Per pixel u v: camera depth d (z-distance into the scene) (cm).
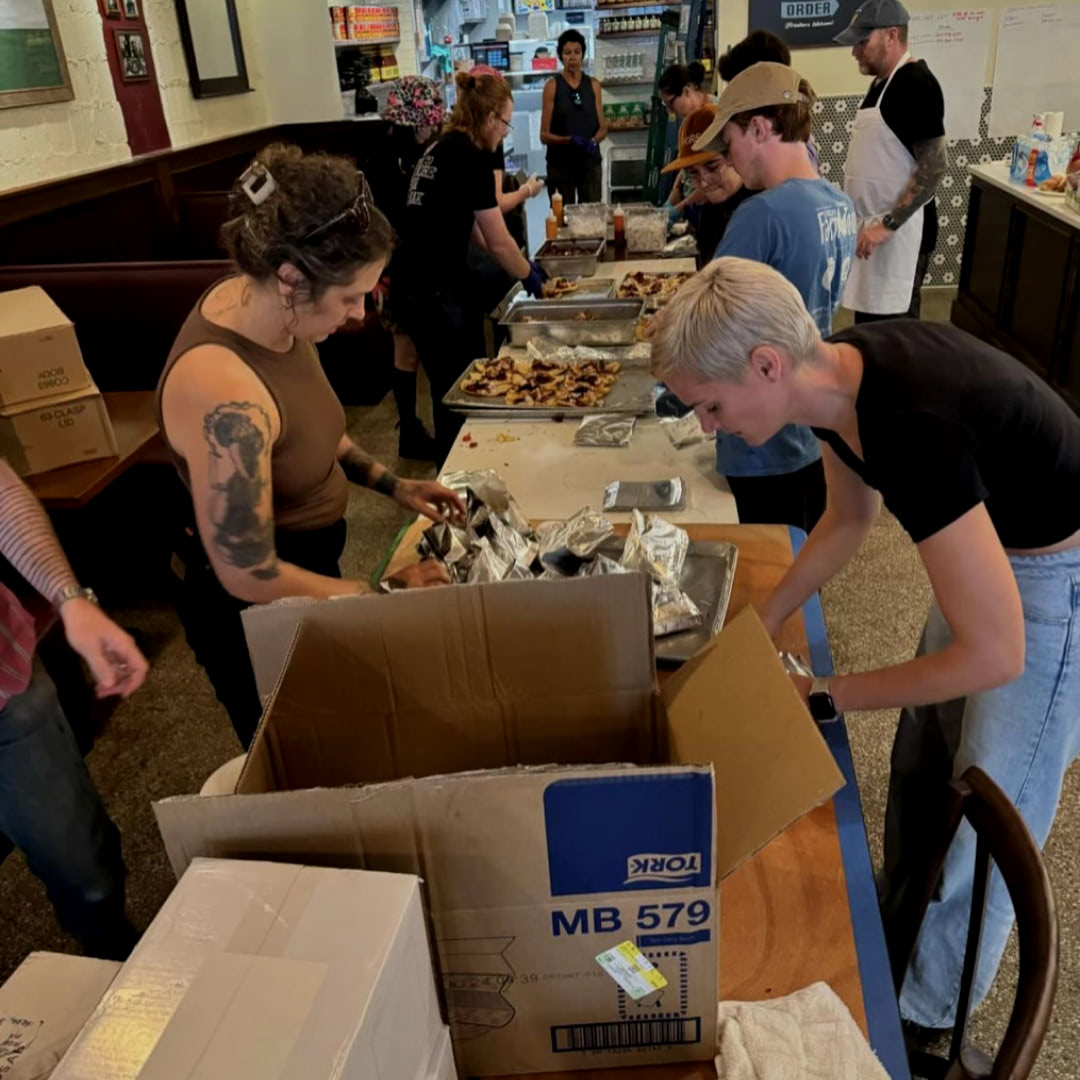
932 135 390
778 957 93
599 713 93
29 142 356
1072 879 198
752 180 208
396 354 390
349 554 346
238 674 166
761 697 82
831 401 111
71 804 159
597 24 755
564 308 329
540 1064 80
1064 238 395
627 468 214
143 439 264
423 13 711
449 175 320
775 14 554
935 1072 141
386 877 63
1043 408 111
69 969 79
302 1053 53
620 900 69
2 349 233
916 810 154
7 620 146
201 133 490
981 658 105
